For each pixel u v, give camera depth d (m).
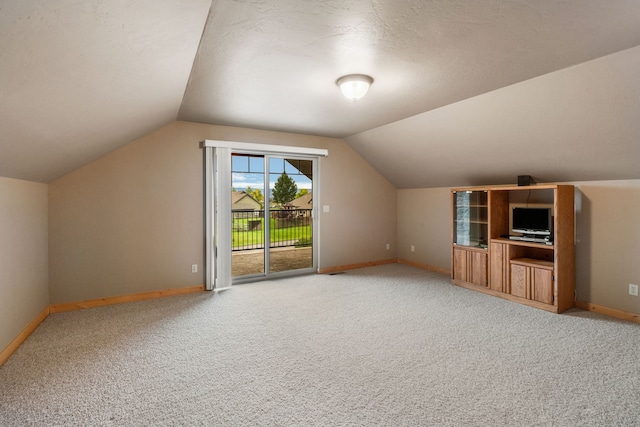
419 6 1.70
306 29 1.93
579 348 2.64
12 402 1.97
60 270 3.54
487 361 2.45
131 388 2.12
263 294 4.16
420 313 3.46
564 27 1.93
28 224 2.96
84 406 1.93
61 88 1.75
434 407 1.92
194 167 4.27
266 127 4.59
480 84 2.90
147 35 1.62
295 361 2.47
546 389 2.09
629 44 2.15
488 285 4.15
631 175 3.21
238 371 2.33
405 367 2.37
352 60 2.39
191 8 1.50
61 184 3.53
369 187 5.83
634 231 3.24
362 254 5.79
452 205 4.64
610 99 2.59
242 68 2.51
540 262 3.75
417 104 3.49
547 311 3.52
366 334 2.95
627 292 3.29
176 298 4.00
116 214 3.82
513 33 2.01
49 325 3.15
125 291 3.88
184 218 4.21
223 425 1.78
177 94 2.90
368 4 1.68
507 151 3.78
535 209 3.86
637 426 1.74
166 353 2.60
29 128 1.98
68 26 1.27
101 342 2.79
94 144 3.10
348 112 3.81
